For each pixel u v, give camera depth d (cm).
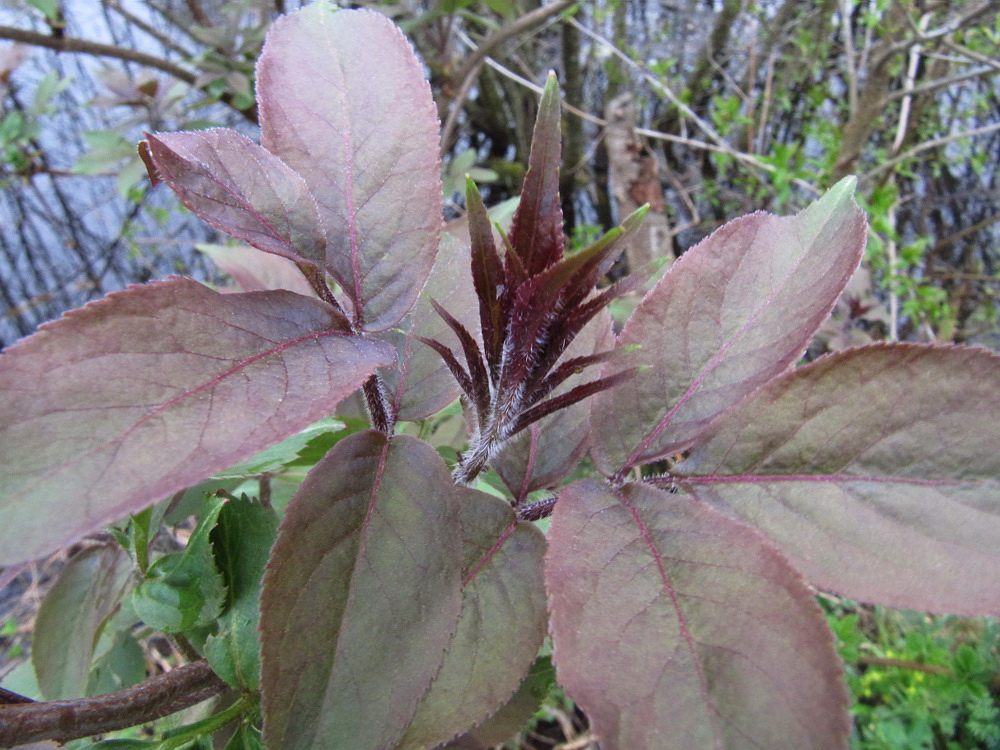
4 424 10
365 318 15
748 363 15
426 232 15
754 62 69
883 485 14
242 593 17
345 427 20
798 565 13
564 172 76
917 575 13
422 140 16
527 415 15
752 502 14
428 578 13
